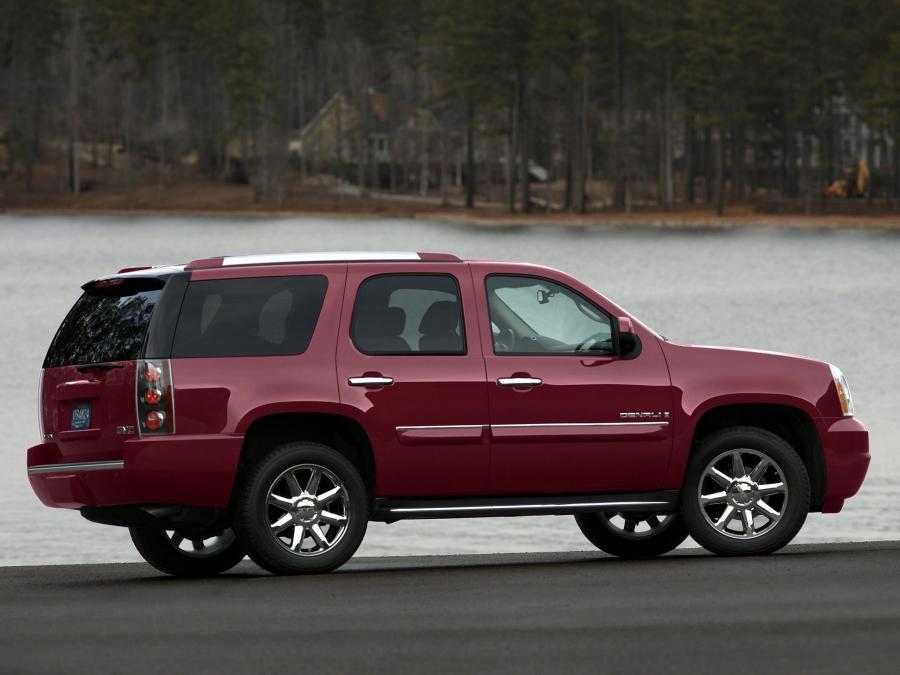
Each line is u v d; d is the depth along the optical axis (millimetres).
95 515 22188
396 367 22594
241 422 21828
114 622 17422
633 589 19297
